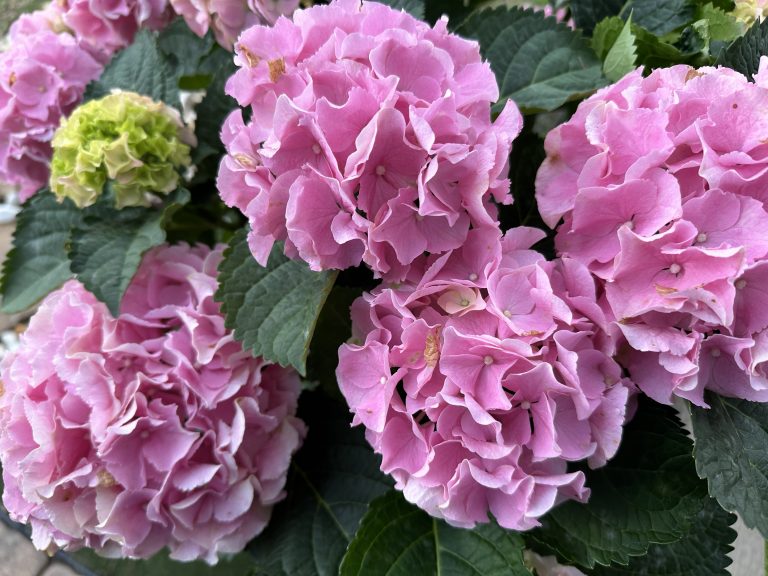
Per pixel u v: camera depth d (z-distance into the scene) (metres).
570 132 0.44
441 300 0.42
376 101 0.40
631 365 0.43
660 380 0.42
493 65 0.54
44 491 0.47
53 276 0.57
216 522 0.51
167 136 0.55
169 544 0.51
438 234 0.42
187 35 0.65
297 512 0.53
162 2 0.66
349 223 0.41
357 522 0.52
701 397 0.41
